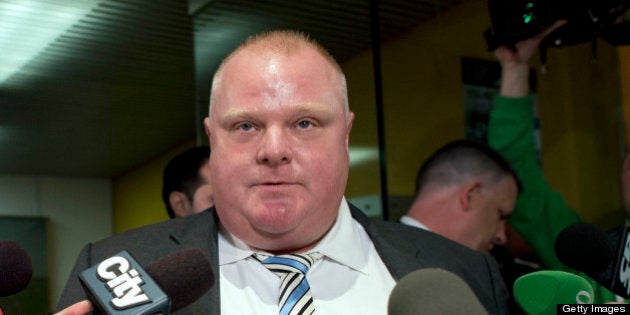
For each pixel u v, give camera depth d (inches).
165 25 108.0
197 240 58.9
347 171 59.0
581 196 133.4
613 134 134.6
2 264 45.7
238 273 58.6
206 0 104.1
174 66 122.3
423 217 95.8
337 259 59.4
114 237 60.0
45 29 104.2
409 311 39.8
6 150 136.0
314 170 55.6
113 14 103.0
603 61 136.3
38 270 139.7
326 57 58.5
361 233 64.2
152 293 41.6
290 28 114.7
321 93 55.9
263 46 57.0
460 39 126.3
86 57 115.0
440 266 61.6
